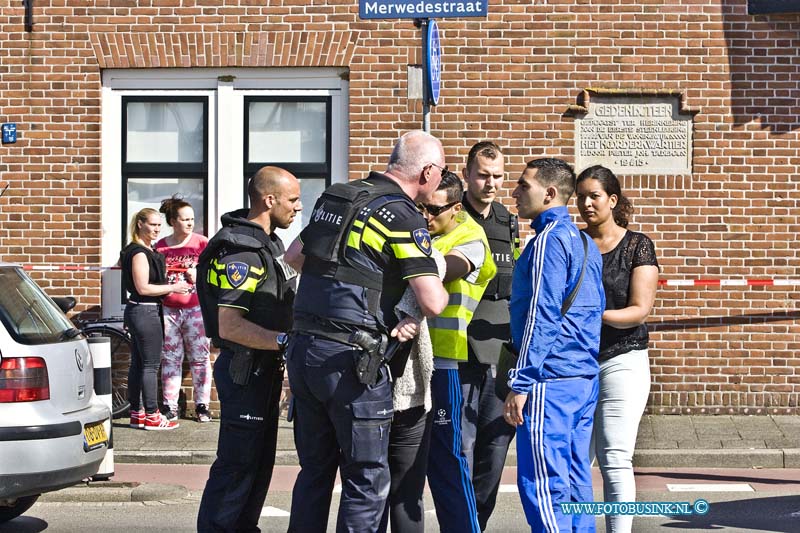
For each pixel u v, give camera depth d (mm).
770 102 14859
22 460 8453
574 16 14891
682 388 14922
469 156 8633
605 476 7859
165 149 15414
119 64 15133
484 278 7977
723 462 12812
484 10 10836
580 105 14883
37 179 15227
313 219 6871
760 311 14867
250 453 7879
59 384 8820
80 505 10859
